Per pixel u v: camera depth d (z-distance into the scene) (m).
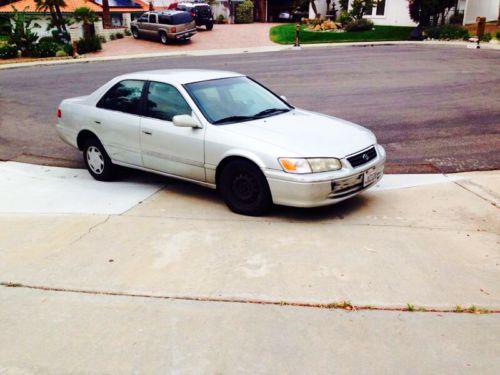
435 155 8.12
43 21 32.09
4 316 3.78
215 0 43.09
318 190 5.23
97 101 7.12
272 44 29.53
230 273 4.35
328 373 3.08
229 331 3.52
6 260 4.72
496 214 5.68
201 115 5.95
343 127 6.11
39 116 12.11
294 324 3.59
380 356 3.23
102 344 3.41
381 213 5.77
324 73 17.12
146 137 6.44
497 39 25.98
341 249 4.79
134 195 6.61
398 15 32.12
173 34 29.80
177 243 4.99
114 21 38.31
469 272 4.33
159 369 3.15
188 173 6.18
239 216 5.72
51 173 7.79
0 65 23.59
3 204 6.35
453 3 28.30
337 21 34.84
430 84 14.31
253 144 5.47
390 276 4.26
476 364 3.15
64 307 3.89
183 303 3.89
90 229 5.41
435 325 3.56
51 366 3.20
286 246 4.87
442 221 5.50
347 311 3.75
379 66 18.19
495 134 9.18
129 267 4.51
